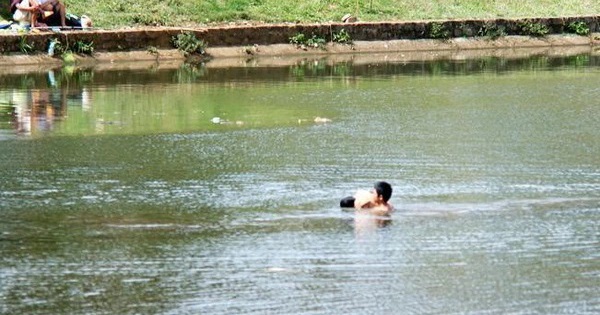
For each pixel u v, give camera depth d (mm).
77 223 23141
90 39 57875
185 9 66000
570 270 20281
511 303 18562
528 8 77062
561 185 27125
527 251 21375
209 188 26516
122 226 22969
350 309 18266
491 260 20844
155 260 20688
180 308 18266
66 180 27266
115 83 48719
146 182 27156
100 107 40656
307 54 64562
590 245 21828
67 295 18828
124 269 20172
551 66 59219
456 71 56156
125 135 34312
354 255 21078
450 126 36781
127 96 44125
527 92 46719
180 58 60188
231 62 60031
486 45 70750
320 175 28125
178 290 19125
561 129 36125
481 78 52531
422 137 34375
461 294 18984
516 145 32875
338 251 21328
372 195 24562
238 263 20562
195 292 19031
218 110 40469
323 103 42781
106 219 23484
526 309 18281
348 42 66562
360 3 72250
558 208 24750
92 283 19422
